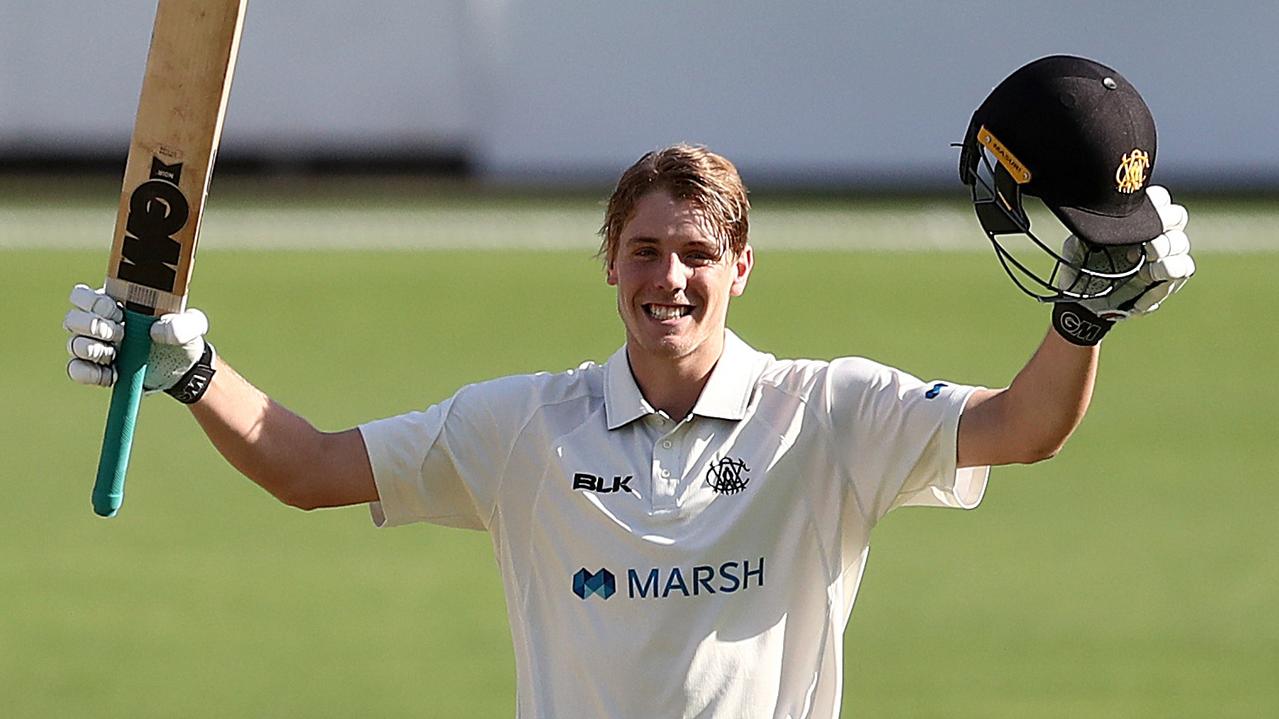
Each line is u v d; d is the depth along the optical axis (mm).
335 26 60500
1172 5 60281
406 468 13398
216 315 45062
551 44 61062
